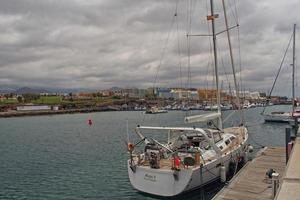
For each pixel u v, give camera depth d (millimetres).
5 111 180375
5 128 87688
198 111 89812
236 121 78500
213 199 15430
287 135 23281
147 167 18094
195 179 17578
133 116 139375
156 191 17828
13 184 24984
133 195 20969
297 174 10883
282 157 24469
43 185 24469
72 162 33375
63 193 22250
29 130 79250
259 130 60344
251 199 15414
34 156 37938
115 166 30625
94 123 100562
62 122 110938
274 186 13461
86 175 27156
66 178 26391
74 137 59188
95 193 21938
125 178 25656
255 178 18688
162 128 19641
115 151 39969
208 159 19266
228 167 21125
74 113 189500
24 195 22078
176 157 17391
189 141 21344
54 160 34906
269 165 21828
